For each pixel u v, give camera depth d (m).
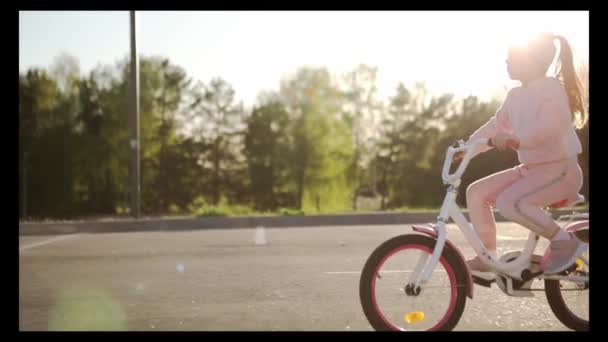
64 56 42.91
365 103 45.31
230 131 47.22
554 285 4.86
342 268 8.06
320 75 45.28
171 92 46.06
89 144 44.19
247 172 47.94
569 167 4.46
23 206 42.91
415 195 47.34
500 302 5.79
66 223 15.20
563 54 4.58
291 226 15.49
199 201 47.91
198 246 10.76
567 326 4.87
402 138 46.50
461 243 10.40
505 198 4.47
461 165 4.47
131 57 18.38
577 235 4.67
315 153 46.28
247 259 9.02
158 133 46.06
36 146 43.59
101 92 43.66
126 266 8.54
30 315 5.53
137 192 18.38
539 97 4.44
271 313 5.49
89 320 5.31
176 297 6.28
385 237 11.98
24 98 42.50
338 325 5.04
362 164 47.59
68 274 7.90
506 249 5.52
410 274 4.84
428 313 4.57
